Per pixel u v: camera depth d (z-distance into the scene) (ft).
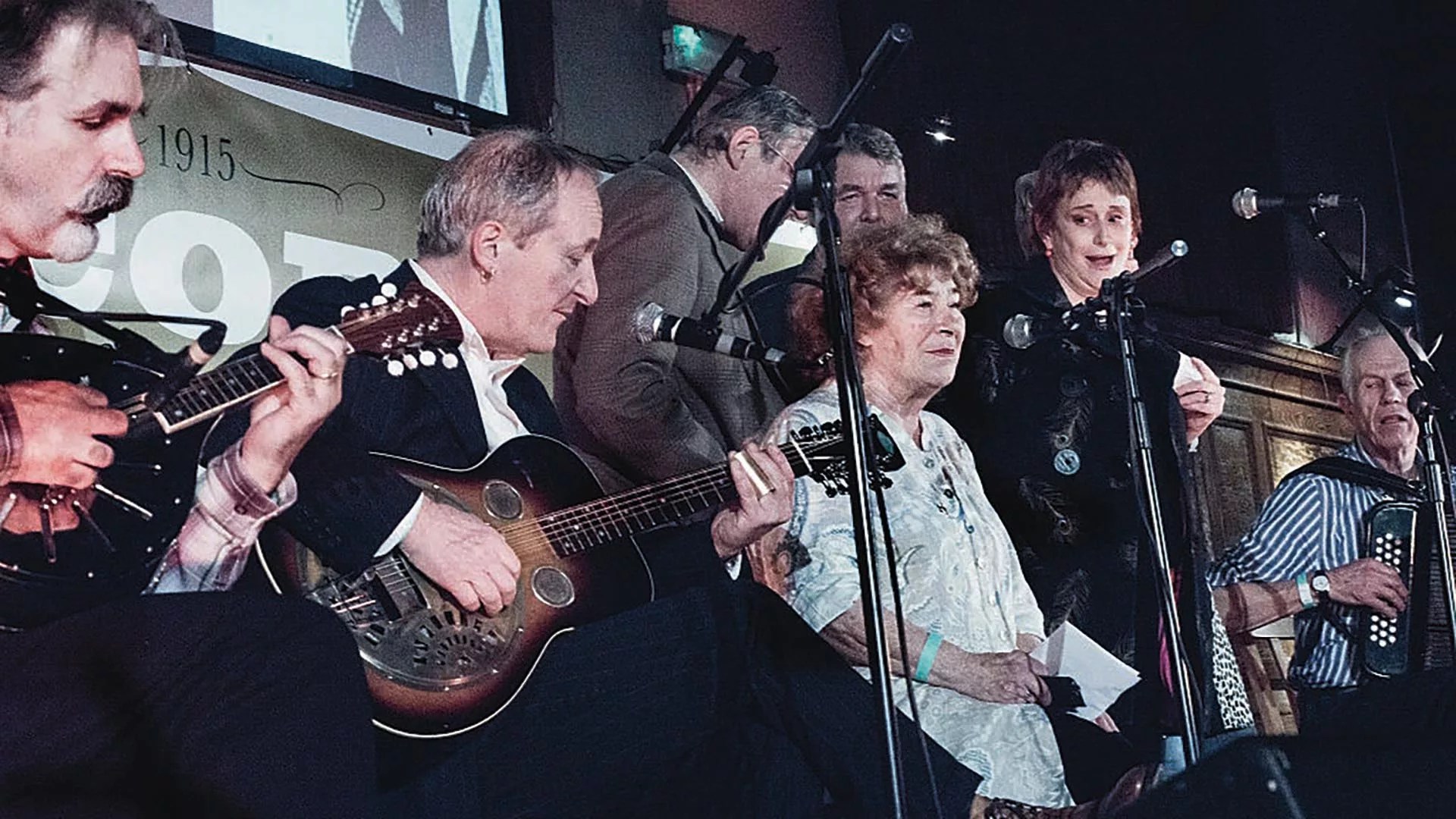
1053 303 12.21
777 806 8.21
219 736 5.64
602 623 8.00
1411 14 21.21
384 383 8.21
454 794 7.47
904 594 9.13
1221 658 11.47
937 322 9.83
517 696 7.75
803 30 15.93
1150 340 11.50
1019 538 11.10
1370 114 21.31
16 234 7.36
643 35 14.24
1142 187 18.45
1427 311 21.06
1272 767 3.19
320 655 5.82
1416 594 12.55
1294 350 19.38
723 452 10.66
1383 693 12.03
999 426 11.30
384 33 11.07
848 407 7.85
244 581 7.27
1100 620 10.91
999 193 16.79
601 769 7.96
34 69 7.19
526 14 12.33
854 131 12.02
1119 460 11.12
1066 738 10.16
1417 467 13.97
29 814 5.47
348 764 5.77
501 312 8.88
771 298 11.28
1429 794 3.11
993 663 8.94
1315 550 13.24
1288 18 20.65
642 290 10.37
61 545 6.48
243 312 9.76
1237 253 19.44
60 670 5.57
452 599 7.64
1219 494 18.01
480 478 8.23
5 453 6.35
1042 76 17.60
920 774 8.11
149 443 6.81
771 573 9.33
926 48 16.66
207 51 9.84
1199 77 19.48
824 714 8.11
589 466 10.29
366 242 10.56
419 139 11.09
